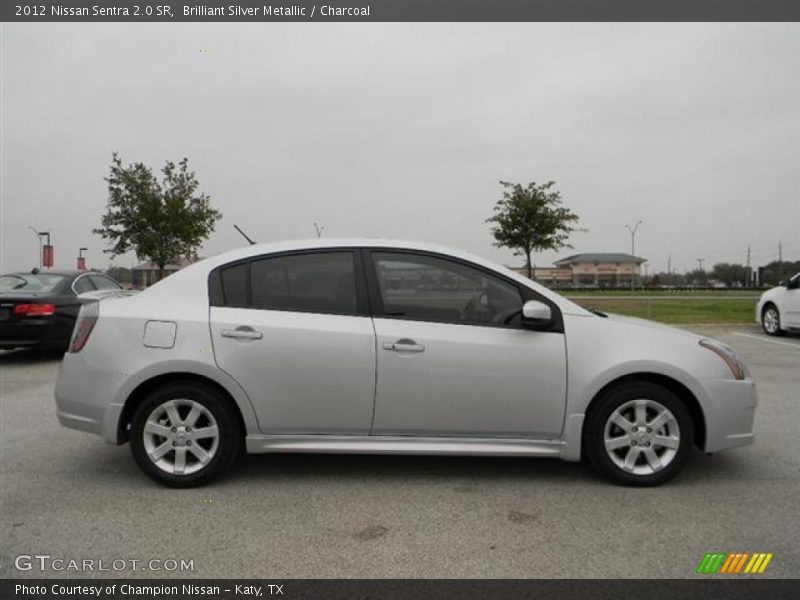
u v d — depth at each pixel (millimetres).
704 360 3689
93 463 4176
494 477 3885
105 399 3645
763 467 4066
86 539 2998
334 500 3504
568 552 2861
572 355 3645
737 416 3703
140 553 2859
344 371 3631
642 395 3635
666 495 3561
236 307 3721
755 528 3113
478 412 3658
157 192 19953
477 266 3777
